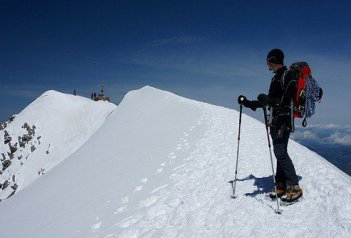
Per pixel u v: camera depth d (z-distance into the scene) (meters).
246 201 7.67
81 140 92.06
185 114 27.45
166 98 39.72
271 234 6.08
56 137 98.62
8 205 20.75
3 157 98.62
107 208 11.09
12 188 87.12
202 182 10.24
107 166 18.41
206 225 7.28
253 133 18.08
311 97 6.65
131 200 10.96
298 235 5.92
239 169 10.62
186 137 18.69
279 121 6.94
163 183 11.52
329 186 7.20
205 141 16.22
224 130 18.77
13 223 15.01
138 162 16.31
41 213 14.42
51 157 92.25
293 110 6.67
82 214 11.55
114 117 44.56
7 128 107.38
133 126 30.34
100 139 31.02
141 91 52.22
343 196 6.55
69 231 10.44
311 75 6.93
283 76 6.81
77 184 17.03
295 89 6.61
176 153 15.48
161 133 22.66
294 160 10.37
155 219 8.66
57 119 104.19
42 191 19.56
